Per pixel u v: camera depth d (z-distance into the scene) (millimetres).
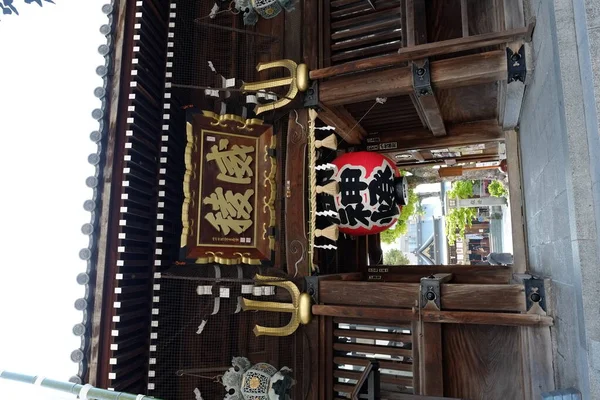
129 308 5359
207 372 5785
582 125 3072
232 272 6191
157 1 6070
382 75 5680
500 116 6805
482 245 22391
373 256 9180
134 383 5457
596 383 2846
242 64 6707
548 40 3826
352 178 6793
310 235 6188
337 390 5984
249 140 6488
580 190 3025
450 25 5762
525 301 4773
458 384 5309
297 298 5957
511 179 6699
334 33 6379
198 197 6121
